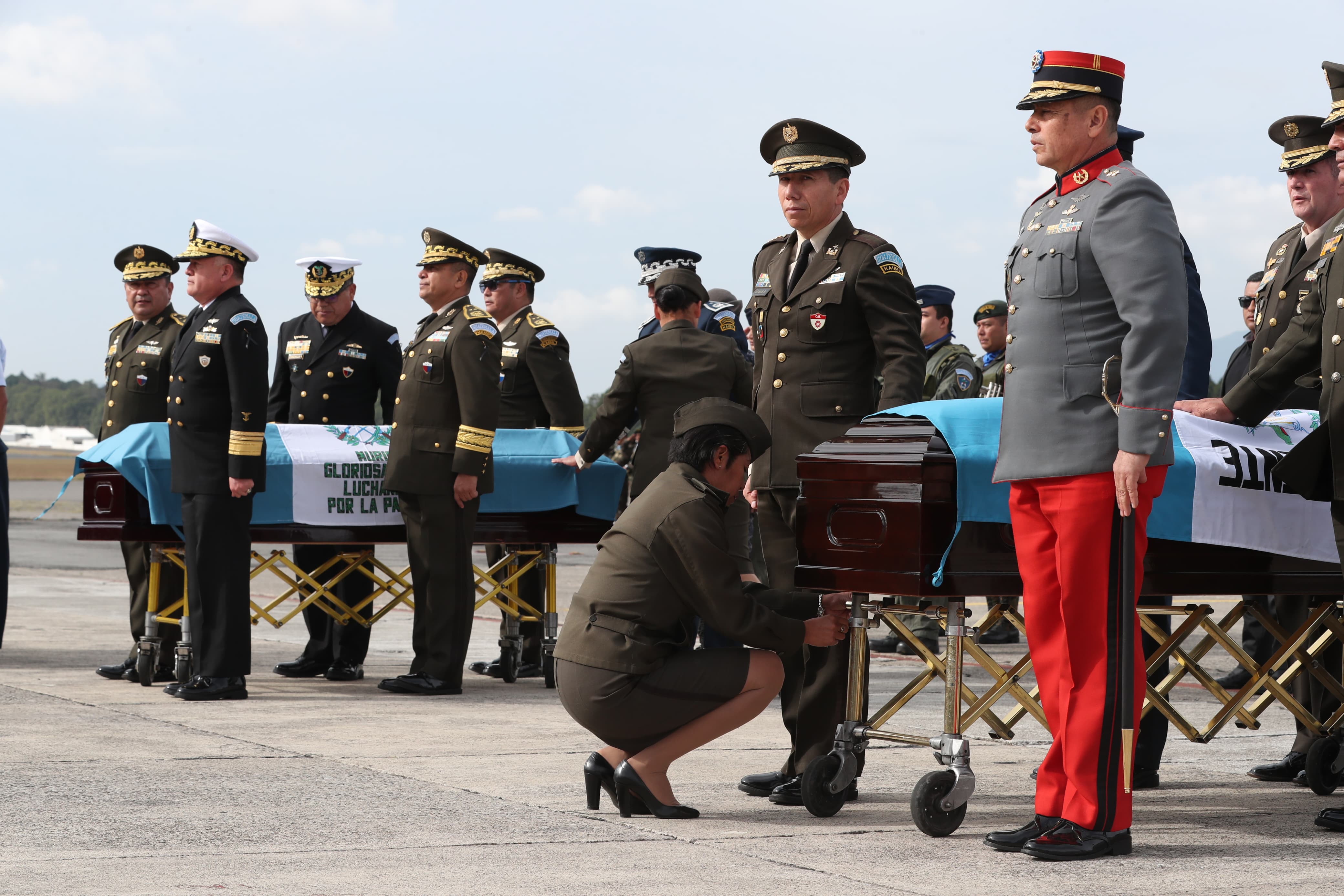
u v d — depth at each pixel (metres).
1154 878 4.35
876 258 5.61
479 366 8.44
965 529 5.02
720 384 8.08
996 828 5.12
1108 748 4.64
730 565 5.13
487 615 14.28
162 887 4.05
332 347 9.81
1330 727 5.98
